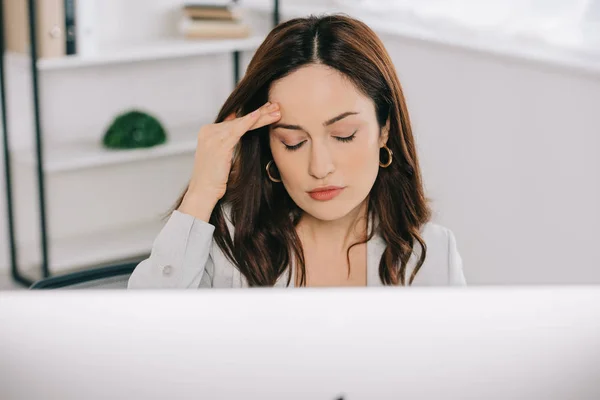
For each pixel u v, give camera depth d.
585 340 0.70
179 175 3.75
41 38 2.92
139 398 0.69
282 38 1.03
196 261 1.12
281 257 1.14
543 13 2.88
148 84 3.60
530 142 2.92
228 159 1.10
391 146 1.12
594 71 2.63
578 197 2.80
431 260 1.19
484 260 3.20
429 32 3.21
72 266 3.33
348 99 1.02
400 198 1.15
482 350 0.70
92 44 3.03
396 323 0.69
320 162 1.03
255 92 1.05
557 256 2.92
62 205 3.44
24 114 3.26
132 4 3.48
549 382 0.70
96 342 0.67
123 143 3.23
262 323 0.68
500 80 2.97
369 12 3.47
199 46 3.39
